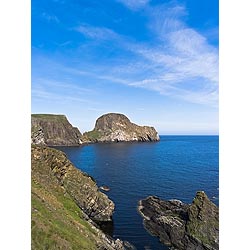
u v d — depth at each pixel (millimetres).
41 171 26469
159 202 32875
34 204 17281
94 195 30531
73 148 130375
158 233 27094
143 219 30828
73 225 19469
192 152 109000
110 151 115188
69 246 14750
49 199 21469
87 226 23016
